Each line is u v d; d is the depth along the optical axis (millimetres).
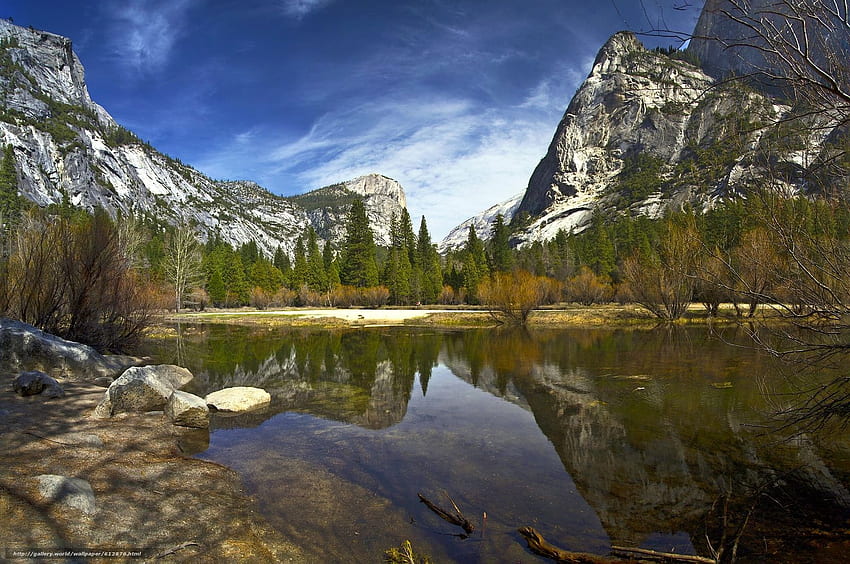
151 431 6855
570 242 72750
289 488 5223
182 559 3539
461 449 6719
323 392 10664
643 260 30516
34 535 3396
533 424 7980
